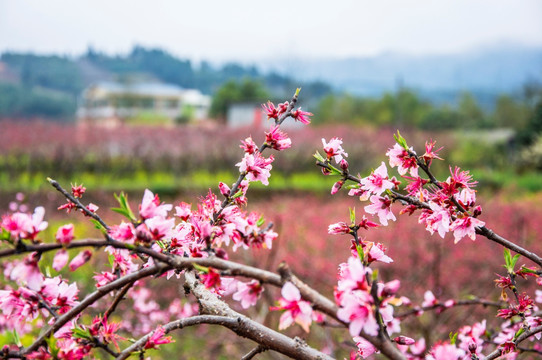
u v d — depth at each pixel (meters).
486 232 1.61
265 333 1.29
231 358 5.60
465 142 31.73
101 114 68.19
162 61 148.62
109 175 25.08
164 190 19.47
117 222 8.86
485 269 6.90
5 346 1.12
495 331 2.53
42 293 1.30
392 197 1.64
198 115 79.31
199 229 1.48
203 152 26.67
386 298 1.00
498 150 33.00
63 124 33.88
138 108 69.94
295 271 6.72
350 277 1.06
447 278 6.20
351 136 29.20
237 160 26.69
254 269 1.02
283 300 0.98
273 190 18.91
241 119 52.00
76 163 25.36
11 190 14.26
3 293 1.27
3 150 24.16
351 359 1.42
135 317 4.89
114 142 26.95
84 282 4.21
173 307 4.99
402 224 8.20
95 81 119.81
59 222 8.65
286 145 1.77
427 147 1.66
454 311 4.81
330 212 12.62
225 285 1.30
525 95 46.31
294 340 1.29
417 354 1.67
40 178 23.47
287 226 9.74
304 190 19.14
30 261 1.06
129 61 147.00
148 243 1.09
